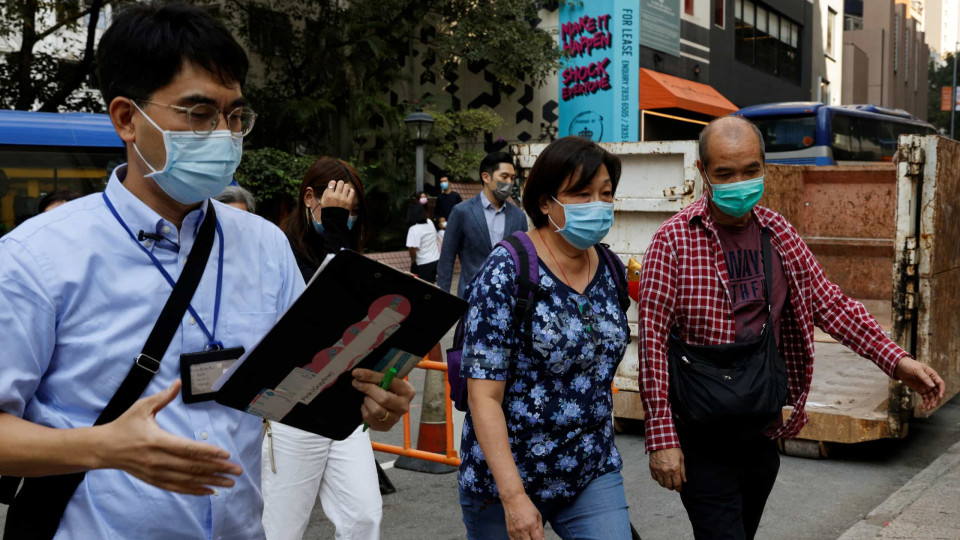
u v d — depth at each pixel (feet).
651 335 9.13
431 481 16.99
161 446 4.36
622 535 7.80
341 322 5.35
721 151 8.98
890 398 17.11
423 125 46.98
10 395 4.75
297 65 57.36
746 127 9.07
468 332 7.61
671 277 9.21
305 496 9.81
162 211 5.45
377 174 57.52
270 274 5.95
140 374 5.16
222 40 5.28
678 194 18.72
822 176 31.19
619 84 63.62
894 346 9.17
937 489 15.08
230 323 5.58
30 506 5.13
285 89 57.41
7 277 4.81
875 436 17.11
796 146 56.80
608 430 8.13
